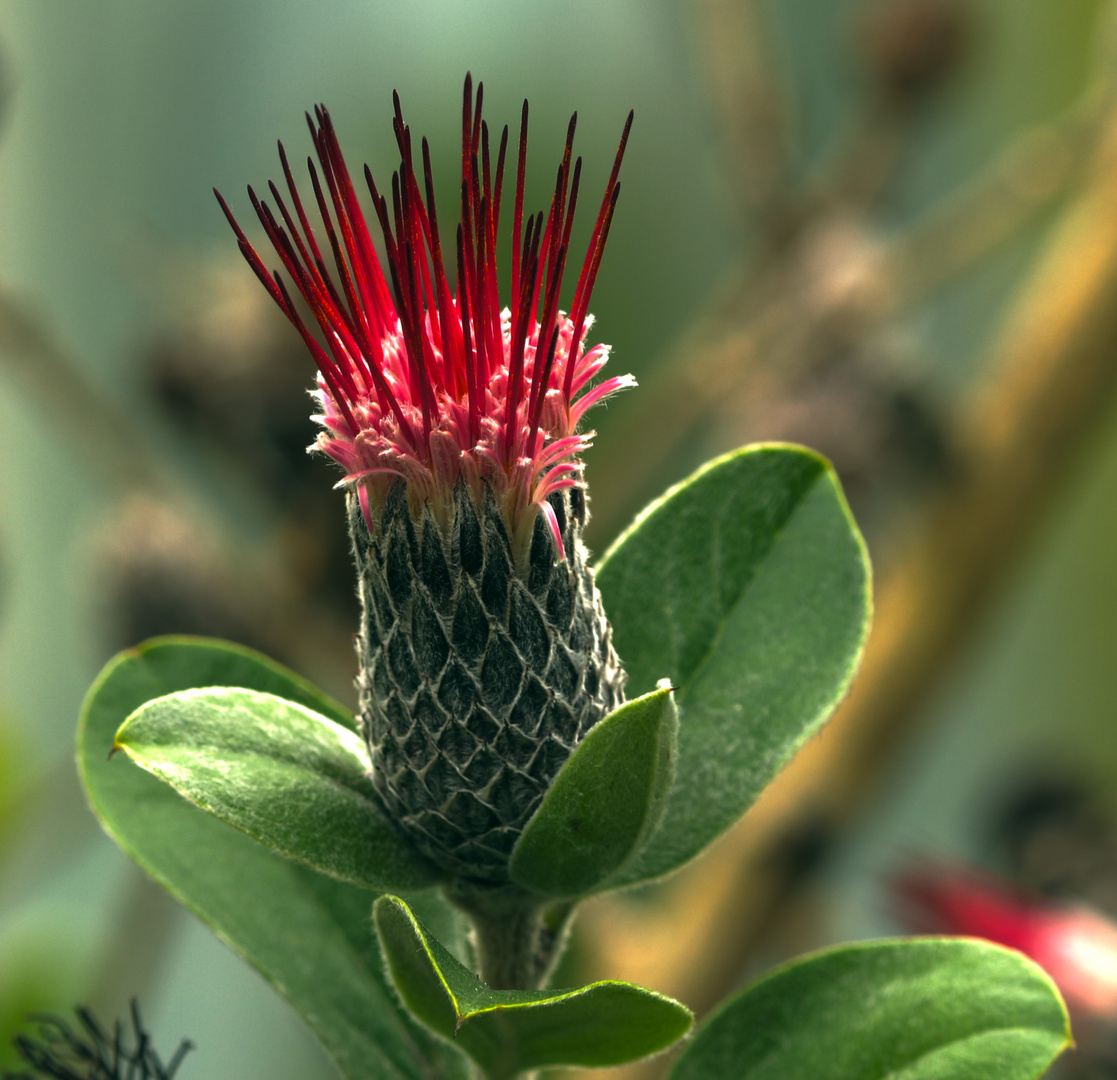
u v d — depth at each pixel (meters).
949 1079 0.30
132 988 0.53
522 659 0.29
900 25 0.68
